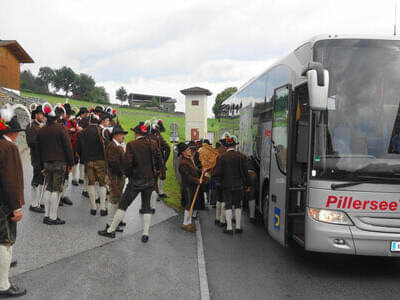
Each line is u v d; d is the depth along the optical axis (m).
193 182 7.49
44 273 4.76
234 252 6.43
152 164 6.45
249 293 4.67
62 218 7.30
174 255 5.85
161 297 4.31
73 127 8.98
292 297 4.57
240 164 7.67
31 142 7.22
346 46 5.34
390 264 6.01
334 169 5.09
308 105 5.46
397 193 5.03
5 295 4.02
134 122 53.31
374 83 5.24
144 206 6.48
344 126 5.16
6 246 4.00
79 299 4.12
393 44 5.34
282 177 6.18
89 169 7.66
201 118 43.34
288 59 6.74
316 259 6.19
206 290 4.54
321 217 5.09
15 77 37.91
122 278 4.79
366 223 5.03
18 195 3.90
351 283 5.10
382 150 5.11
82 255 5.48
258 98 8.98
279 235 6.21
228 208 7.69
